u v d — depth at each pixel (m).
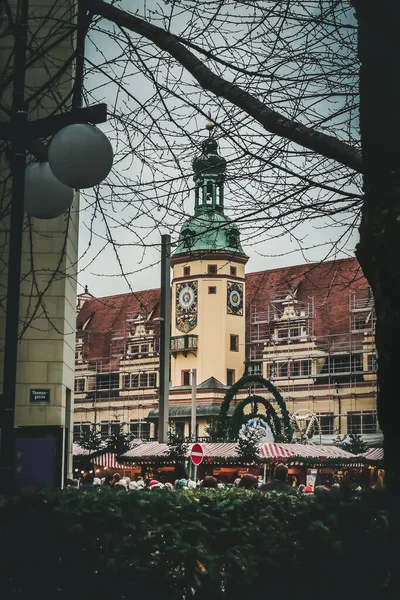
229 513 6.70
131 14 7.29
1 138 7.38
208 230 7.83
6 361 6.85
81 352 114.50
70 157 6.60
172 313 99.81
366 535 6.90
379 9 5.65
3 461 6.70
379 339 5.59
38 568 6.12
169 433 44.44
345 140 7.64
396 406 5.49
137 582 6.11
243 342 98.19
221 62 7.02
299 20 7.06
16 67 7.50
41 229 19.05
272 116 6.63
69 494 6.37
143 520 6.26
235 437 50.41
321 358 95.25
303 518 6.91
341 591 6.88
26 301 19.03
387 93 5.64
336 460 45.62
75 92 7.94
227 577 6.49
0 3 7.93
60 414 19.12
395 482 5.45
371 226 5.66
